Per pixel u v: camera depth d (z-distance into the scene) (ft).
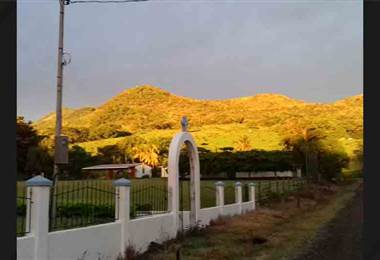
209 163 196.13
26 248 20.71
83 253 25.30
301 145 173.06
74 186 34.47
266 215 59.21
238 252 33.96
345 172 181.88
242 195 63.21
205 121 448.65
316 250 36.65
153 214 36.86
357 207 79.05
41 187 21.89
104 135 372.99
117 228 29.19
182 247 34.81
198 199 44.52
